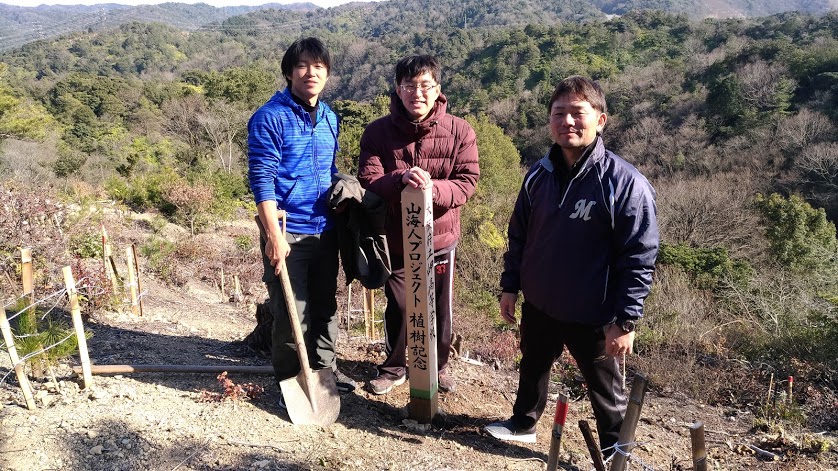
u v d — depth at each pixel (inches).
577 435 129.0
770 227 708.7
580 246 94.5
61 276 194.5
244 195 753.0
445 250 117.3
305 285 108.3
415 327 109.0
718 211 748.0
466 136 111.3
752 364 221.0
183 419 102.9
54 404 102.6
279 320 106.8
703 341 259.3
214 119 1203.2
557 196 96.0
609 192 90.4
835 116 1012.5
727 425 154.9
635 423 79.3
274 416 108.3
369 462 98.6
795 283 418.3
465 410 128.3
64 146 1273.4
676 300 352.2
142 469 87.9
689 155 1074.7
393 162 110.5
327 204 106.3
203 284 307.4
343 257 114.0
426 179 101.3
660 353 224.5
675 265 539.8
